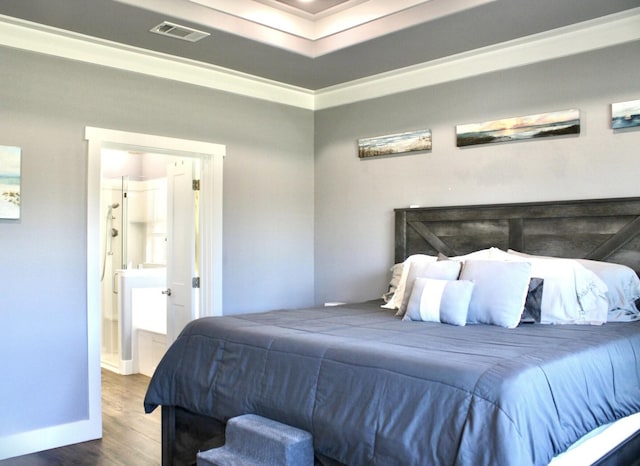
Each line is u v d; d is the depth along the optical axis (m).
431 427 2.00
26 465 3.36
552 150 3.87
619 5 3.36
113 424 4.10
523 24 3.62
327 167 5.24
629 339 2.77
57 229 3.71
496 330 2.95
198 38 3.82
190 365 3.12
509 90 4.06
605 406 2.34
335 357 2.45
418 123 4.57
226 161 4.66
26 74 3.60
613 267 3.34
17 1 3.23
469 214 4.22
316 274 5.31
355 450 2.20
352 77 4.76
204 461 2.49
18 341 3.55
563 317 3.16
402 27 3.68
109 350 6.12
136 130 4.10
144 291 5.71
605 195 3.62
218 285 4.57
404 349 2.39
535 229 3.89
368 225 4.92
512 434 1.83
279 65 4.43
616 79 3.58
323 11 4.02
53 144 3.71
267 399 2.61
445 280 3.39
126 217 6.30
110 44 3.89
